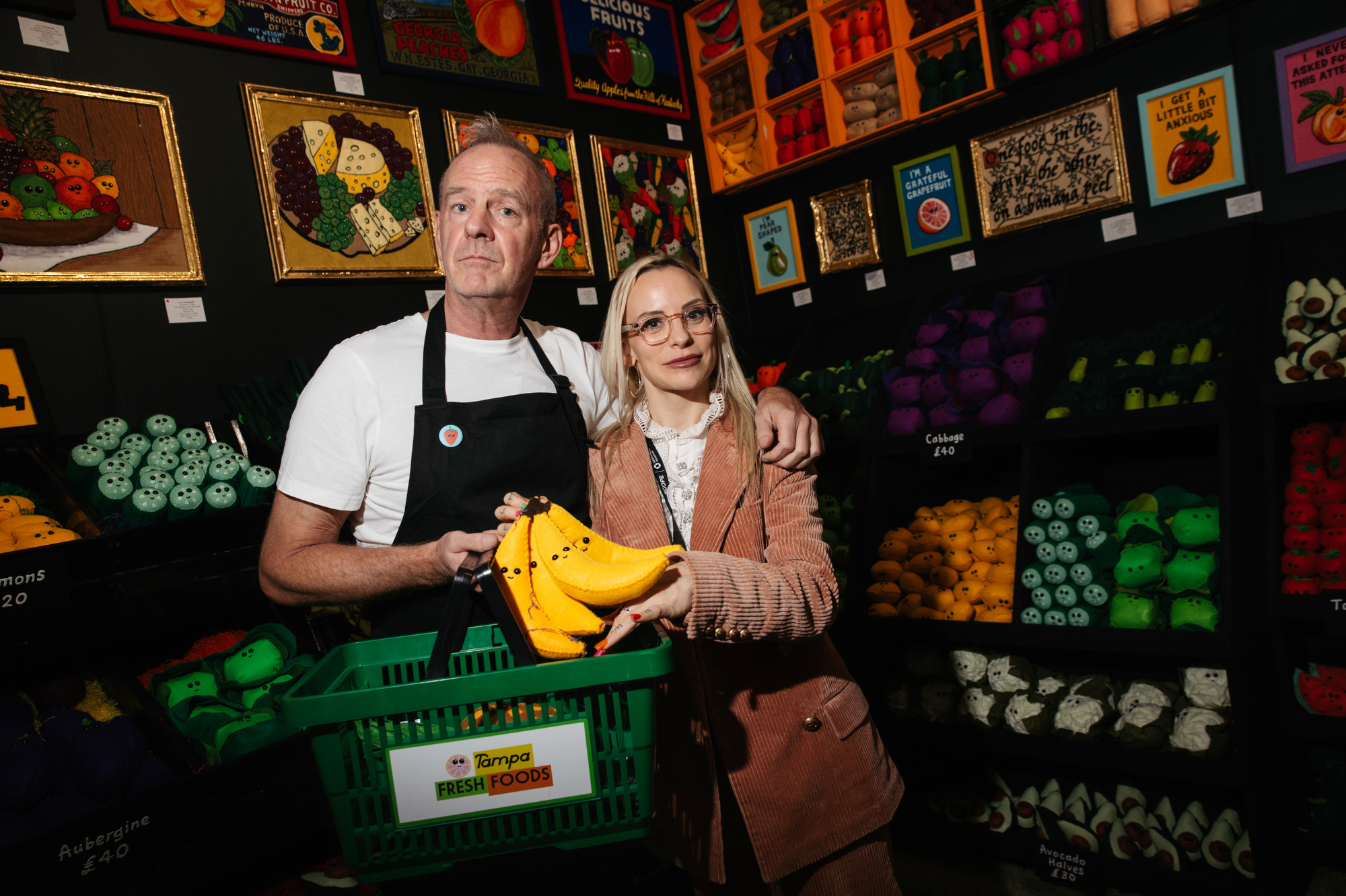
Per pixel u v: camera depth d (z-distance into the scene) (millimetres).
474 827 908
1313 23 2357
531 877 1127
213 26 2473
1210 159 2564
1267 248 2373
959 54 2986
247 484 1972
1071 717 2135
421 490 1224
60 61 2225
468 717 905
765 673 1282
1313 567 1979
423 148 2906
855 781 1282
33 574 1571
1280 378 2100
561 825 921
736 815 1355
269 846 1672
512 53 3203
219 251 2482
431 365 1262
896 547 2549
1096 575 2146
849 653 2520
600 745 925
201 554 1824
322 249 2652
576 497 1354
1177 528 2088
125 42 2340
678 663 1272
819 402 2961
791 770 1257
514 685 866
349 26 2777
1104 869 2078
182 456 2004
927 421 2598
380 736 880
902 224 3316
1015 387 2469
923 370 2689
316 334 2668
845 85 3391
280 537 1210
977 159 3057
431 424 1222
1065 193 2857
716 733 1261
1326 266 2330
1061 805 2258
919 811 2508
